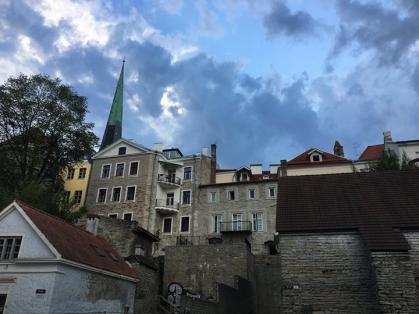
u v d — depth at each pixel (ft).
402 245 44.11
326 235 50.72
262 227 129.80
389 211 52.06
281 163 144.66
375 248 44.34
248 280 79.87
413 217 49.78
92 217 89.51
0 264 51.96
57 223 63.93
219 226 135.44
